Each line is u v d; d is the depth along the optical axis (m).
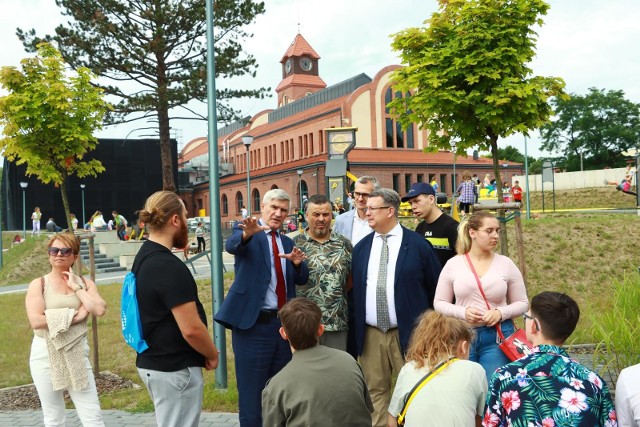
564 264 14.02
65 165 9.48
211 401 6.64
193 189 82.94
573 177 52.47
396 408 3.35
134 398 7.01
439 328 3.35
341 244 5.45
